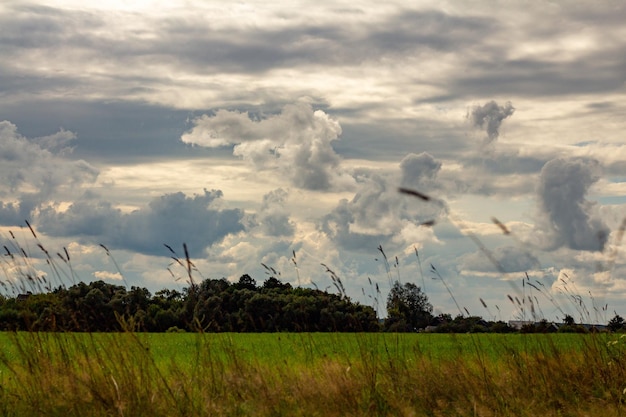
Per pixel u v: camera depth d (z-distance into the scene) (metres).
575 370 12.73
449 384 11.83
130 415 9.34
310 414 10.09
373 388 10.91
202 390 10.73
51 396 9.88
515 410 11.00
